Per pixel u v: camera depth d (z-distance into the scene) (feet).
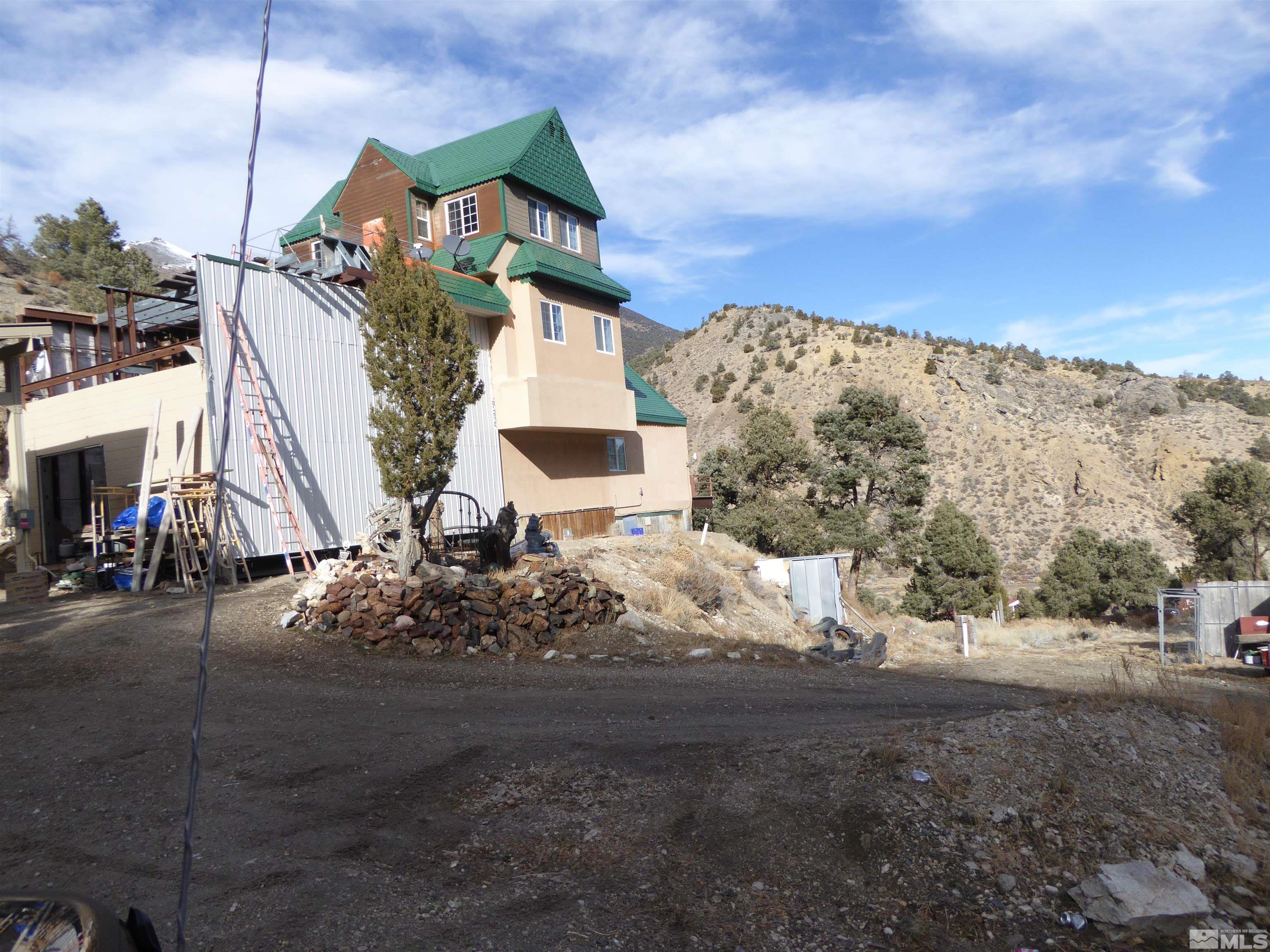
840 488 163.22
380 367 45.44
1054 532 282.77
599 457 99.71
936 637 110.11
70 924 8.68
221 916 15.14
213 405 54.13
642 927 14.98
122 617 43.88
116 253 162.50
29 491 69.41
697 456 367.25
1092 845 17.37
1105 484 303.48
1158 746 21.83
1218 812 19.19
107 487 58.85
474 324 80.18
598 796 20.63
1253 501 164.04
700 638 46.09
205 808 20.29
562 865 17.29
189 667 34.37
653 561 71.05
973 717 24.72
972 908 15.66
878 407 164.66
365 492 65.51
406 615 41.34
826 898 15.97
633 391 102.58
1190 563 243.60
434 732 26.37
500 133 89.40
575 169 93.09
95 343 71.36
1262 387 403.75
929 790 19.20
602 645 42.45
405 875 16.85
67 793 21.30
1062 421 352.08
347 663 37.04
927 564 153.79
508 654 40.60
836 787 19.74
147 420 58.80
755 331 474.90
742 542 154.40
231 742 25.23
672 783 21.18
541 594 44.60
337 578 46.57
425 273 46.57
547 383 82.07
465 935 14.57
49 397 70.95
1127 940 14.99
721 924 15.12
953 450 330.75
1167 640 92.48
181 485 52.70
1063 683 53.98
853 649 63.52
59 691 30.83
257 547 56.08
